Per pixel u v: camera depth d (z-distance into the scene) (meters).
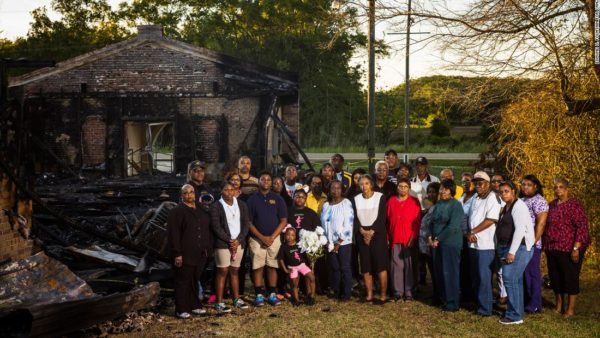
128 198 18.75
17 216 7.66
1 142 7.46
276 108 26.88
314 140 55.41
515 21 9.61
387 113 60.06
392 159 10.78
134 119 26.81
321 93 58.56
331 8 10.82
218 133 26.33
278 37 56.91
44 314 5.72
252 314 8.15
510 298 7.69
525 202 8.34
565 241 7.99
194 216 7.98
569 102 9.78
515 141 11.00
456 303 8.32
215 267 8.70
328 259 9.05
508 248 7.74
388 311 8.33
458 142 50.56
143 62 26.78
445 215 8.41
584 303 8.62
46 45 54.50
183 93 26.56
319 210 9.68
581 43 9.67
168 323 7.66
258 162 25.69
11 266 7.02
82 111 26.97
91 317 6.41
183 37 58.91
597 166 10.12
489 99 10.30
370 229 8.81
